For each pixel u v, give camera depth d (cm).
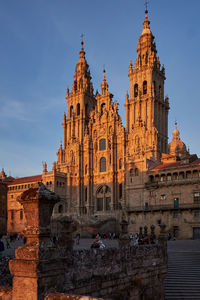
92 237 8750
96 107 11344
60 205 10819
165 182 7956
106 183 10362
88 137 11025
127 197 8800
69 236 2034
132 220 8519
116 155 10356
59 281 1363
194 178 7488
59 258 1369
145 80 10125
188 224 7419
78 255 2091
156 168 8594
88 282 2150
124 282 2586
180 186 7712
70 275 1970
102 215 9725
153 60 10269
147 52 10506
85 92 11919
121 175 10019
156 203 8094
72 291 1964
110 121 10712
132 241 6281
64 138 11950
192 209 7394
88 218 9212
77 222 9031
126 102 10325
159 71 10462
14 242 7025
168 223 7769
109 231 9156
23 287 1284
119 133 10350
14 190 11388
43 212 1342
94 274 2228
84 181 10925
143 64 10275
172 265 3744
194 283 3198
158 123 10062
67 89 12275
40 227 1327
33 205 1326
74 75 12481
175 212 7712
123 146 10119
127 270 2650
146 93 10225
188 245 5506
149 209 8150
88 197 10562
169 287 3212
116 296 2462
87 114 12012
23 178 12338
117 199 10031
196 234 7275
